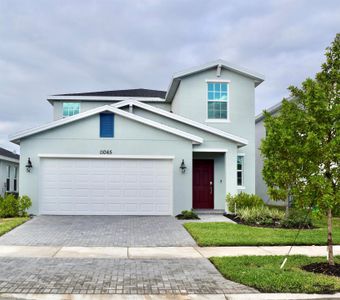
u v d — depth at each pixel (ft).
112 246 34.96
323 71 28.32
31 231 41.86
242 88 67.41
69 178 55.36
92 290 22.25
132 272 26.05
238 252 32.60
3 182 86.69
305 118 27.04
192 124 60.44
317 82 28.48
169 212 56.24
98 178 55.72
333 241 36.58
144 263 28.68
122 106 62.85
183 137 56.95
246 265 27.58
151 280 24.26
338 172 26.00
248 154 67.26
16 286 22.77
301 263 28.17
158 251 32.99
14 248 33.63
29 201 53.06
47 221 48.80
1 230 40.57
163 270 26.68
